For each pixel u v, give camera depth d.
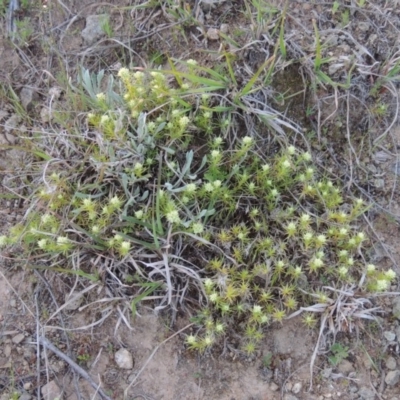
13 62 0.61
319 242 0.49
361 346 0.50
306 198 0.53
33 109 0.59
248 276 0.49
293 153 0.52
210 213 0.50
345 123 0.56
